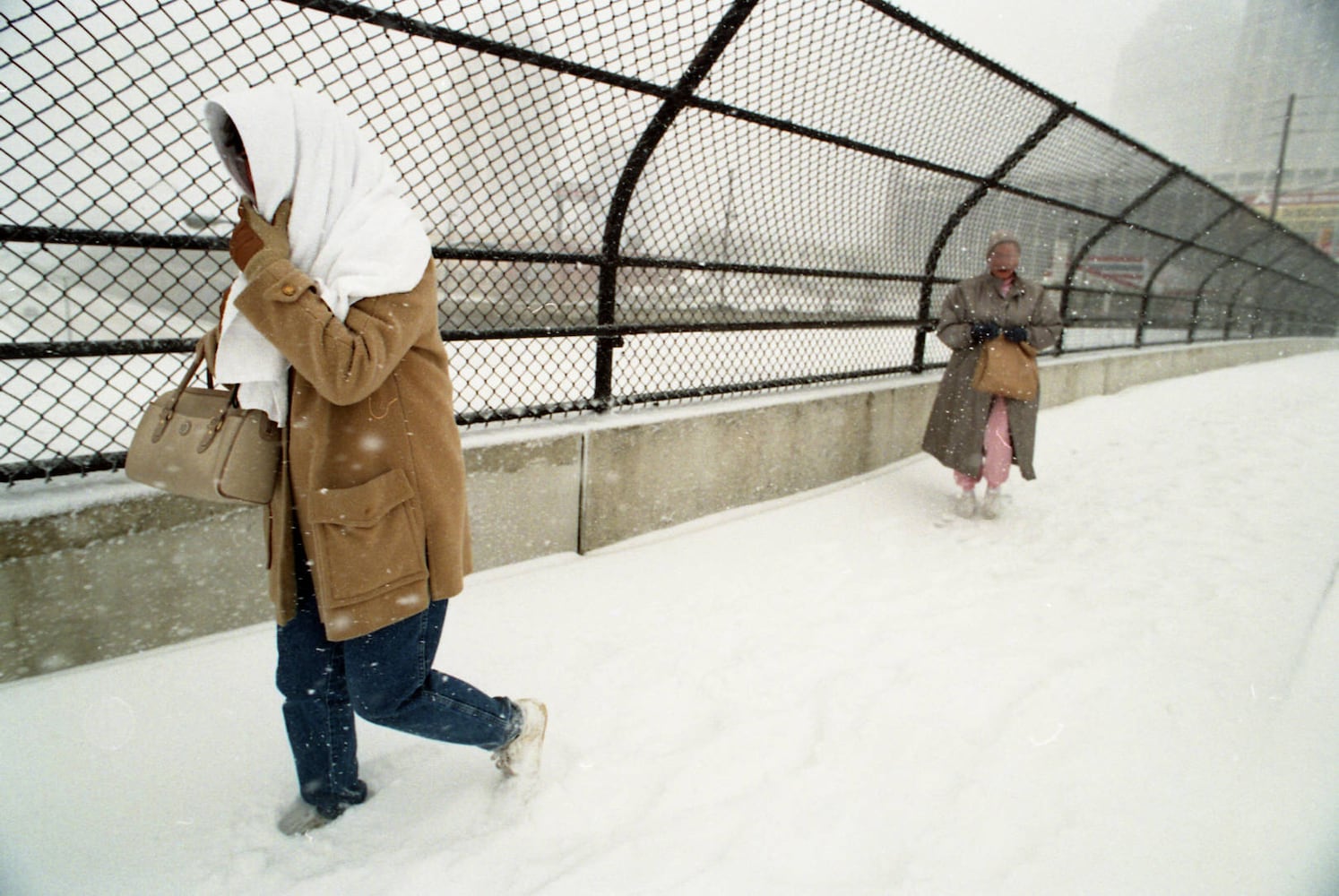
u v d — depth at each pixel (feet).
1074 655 8.61
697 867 5.34
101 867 5.20
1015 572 11.35
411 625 4.94
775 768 6.52
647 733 7.02
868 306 16.48
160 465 4.58
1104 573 11.27
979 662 8.40
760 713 7.32
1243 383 37.14
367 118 7.97
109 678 7.04
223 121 4.45
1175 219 28.99
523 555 10.47
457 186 9.01
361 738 6.78
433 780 6.27
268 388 4.66
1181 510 14.51
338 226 4.38
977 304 13.43
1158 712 7.40
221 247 7.73
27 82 6.38
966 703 7.54
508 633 8.74
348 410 4.60
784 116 11.62
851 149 13.17
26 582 6.65
